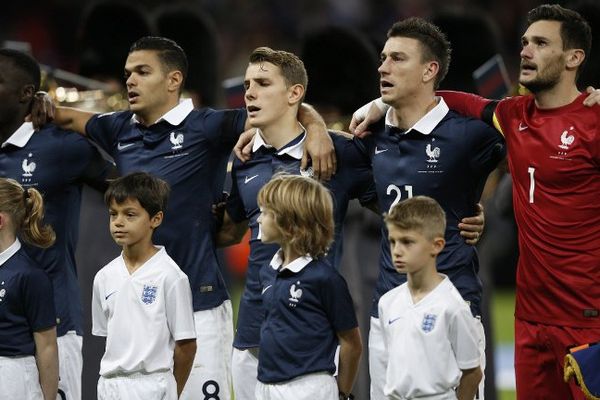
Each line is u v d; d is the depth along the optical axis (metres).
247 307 31.05
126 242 29.36
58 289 32.34
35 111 32.56
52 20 87.81
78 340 32.75
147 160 32.09
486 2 88.88
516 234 62.41
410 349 27.66
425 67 29.84
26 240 29.91
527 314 29.64
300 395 27.97
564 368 28.69
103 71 47.38
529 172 29.00
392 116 30.50
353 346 28.33
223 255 50.84
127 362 29.33
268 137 31.05
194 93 51.50
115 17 47.72
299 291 28.09
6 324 29.45
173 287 29.47
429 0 90.38
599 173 28.42
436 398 27.55
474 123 29.84
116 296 29.59
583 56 28.91
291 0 92.62
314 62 44.75
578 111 28.67
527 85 28.91
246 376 31.12
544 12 28.92
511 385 47.66
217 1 91.19
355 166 31.16
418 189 29.92
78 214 33.44
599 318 28.69
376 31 88.81
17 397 29.45
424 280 27.77
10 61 32.19
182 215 31.83
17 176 32.34
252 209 31.11
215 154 32.16
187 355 29.59
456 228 29.97
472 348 27.58
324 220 28.12
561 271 28.88
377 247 39.59
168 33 52.00
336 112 44.47
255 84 30.62
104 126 32.88
